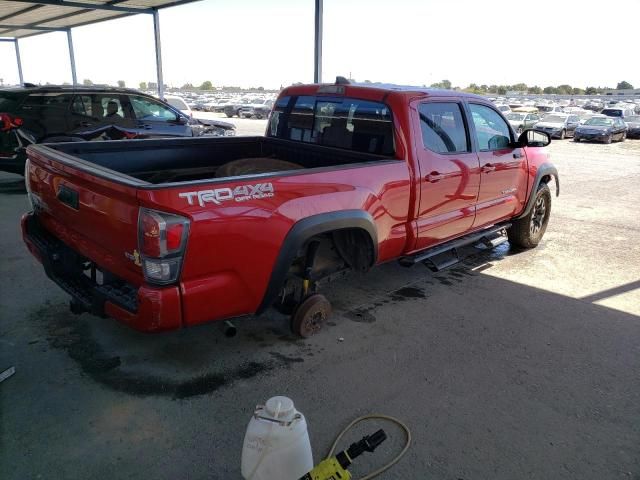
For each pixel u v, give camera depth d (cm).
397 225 402
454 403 308
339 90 441
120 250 281
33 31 2619
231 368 338
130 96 904
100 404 294
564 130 2834
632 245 664
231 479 243
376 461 258
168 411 291
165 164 439
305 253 354
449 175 437
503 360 360
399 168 387
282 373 334
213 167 474
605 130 2561
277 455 206
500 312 441
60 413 284
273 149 504
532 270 554
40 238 364
